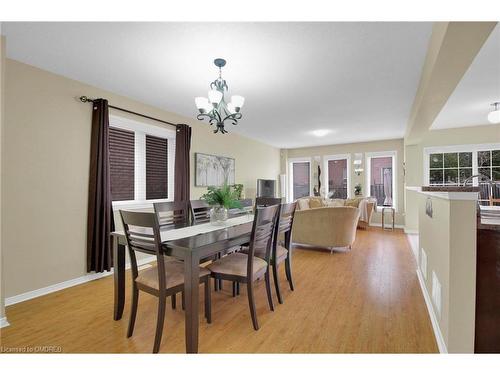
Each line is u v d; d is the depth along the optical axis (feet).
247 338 6.14
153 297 8.47
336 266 11.62
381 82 10.03
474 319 4.95
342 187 24.54
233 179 19.02
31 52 7.77
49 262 8.96
